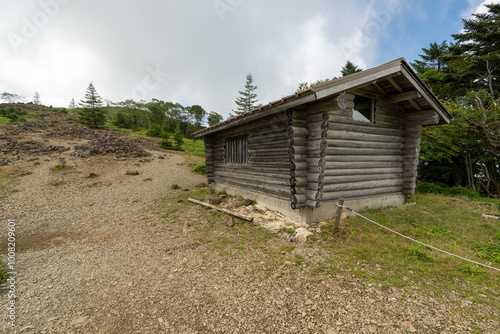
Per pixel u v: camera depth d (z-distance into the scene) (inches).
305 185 216.8
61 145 728.3
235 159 344.8
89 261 161.9
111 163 626.5
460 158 523.2
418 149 275.3
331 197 227.9
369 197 259.8
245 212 256.2
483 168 582.6
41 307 112.6
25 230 230.8
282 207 243.8
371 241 173.6
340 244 172.1
